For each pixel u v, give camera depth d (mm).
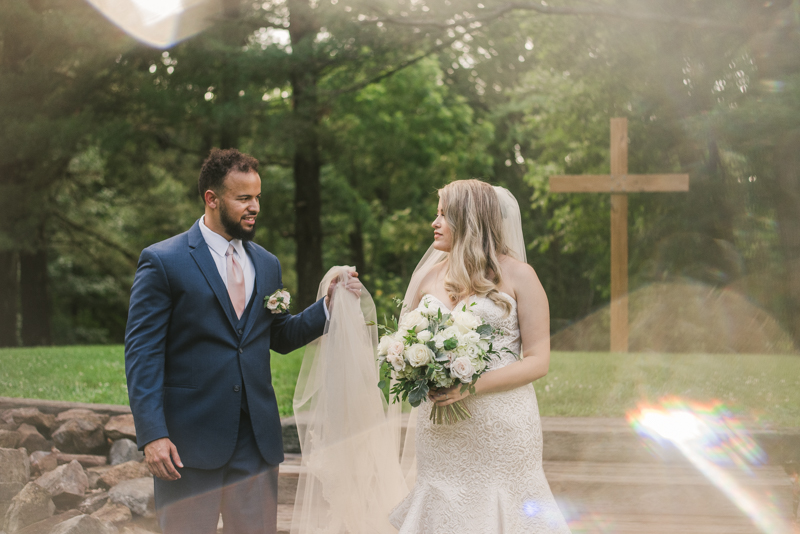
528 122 18016
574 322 17031
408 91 16531
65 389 5461
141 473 3938
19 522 3336
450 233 2764
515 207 2887
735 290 11164
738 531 3473
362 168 17469
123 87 12008
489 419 2615
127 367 2508
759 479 3756
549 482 3727
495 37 11805
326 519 3039
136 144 13773
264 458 2635
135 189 16406
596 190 7188
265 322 2748
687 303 11922
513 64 19234
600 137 13695
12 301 14195
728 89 10109
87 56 11406
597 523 3678
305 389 3090
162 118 12328
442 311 2674
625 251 7164
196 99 11602
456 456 2652
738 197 10844
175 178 15758
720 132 9492
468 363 2377
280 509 3746
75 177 16297
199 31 11133
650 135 12047
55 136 11109
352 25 10320
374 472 3100
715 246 11805
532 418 2680
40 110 11516
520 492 2627
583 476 3799
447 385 2418
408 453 3211
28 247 12461
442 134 17484
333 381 3033
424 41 11188
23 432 4281
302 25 11328
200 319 2578
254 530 2584
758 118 8523
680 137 11453
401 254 22297
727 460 4031
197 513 2523
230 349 2613
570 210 15445
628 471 3920
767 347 10320
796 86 8234
